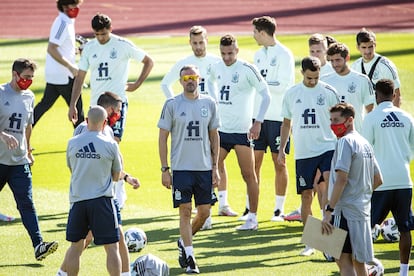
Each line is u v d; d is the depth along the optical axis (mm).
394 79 39406
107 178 28281
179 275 30828
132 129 57438
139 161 49781
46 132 56844
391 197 30797
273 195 43500
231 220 39344
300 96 34469
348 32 99562
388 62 39469
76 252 28391
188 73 31375
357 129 36688
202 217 32406
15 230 36906
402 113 31203
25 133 33219
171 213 39938
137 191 43781
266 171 48125
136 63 78375
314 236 27266
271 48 40219
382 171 30797
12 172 32781
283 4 120938
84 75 41188
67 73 48844
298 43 91062
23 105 32844
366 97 36500
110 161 28125
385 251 34219
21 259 32844
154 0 123500
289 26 104250
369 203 27766
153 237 36062
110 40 40312
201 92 40656
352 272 27609
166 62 79938
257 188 37469
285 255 33562
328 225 27094
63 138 55375
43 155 51094
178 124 31531
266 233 36969
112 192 28391
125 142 54125
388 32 99000
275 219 39062
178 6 119438
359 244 27406
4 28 103062
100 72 40312
